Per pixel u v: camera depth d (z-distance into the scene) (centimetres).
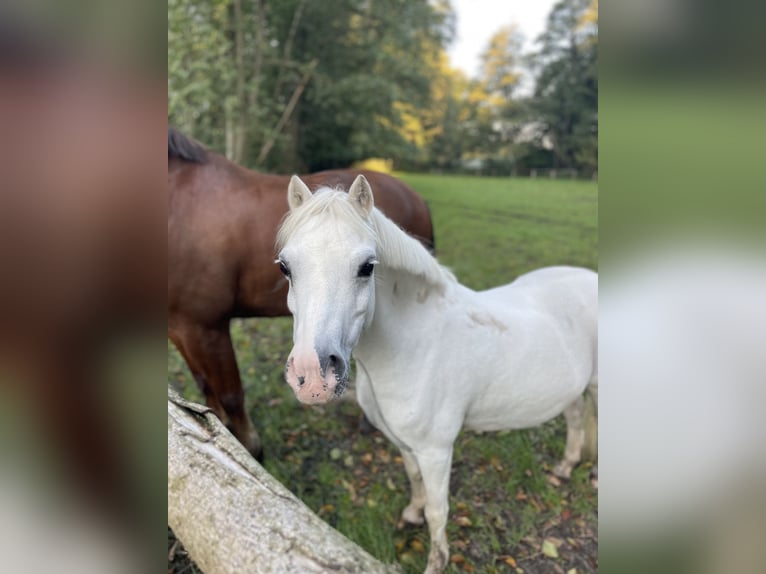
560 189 1177
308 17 1014
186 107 653
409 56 1146
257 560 98
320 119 1113
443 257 568
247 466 120
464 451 248
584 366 187
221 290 213
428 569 176
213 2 645
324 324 111
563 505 218
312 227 116
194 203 208
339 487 226
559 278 204
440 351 155
